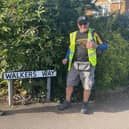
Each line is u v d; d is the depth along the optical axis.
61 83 6.90
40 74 6.54
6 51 6.27
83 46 6.16
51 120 5.85
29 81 6.75
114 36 8.10
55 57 6.68
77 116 6.08
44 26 6.54
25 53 6.43
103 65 7.18
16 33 6.39
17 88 6.92
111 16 8.98
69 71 6.37
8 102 6.58
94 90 7.18
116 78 7.69
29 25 6.47
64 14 7.24
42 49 6.44
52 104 6.66
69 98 6.42
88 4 8.36
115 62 7.52
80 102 6.84
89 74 6.23
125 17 9.31
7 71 6.46
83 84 6.31
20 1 6.58
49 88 6.73
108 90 7.59
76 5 7.96
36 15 6.46
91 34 6.16
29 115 6.05
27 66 6.52
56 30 6.66
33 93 6.87
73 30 7.03
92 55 6.16
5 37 6.37
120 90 7.73
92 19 8.02
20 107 6.44
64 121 5.82
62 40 6.69
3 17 6.27
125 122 5.87
